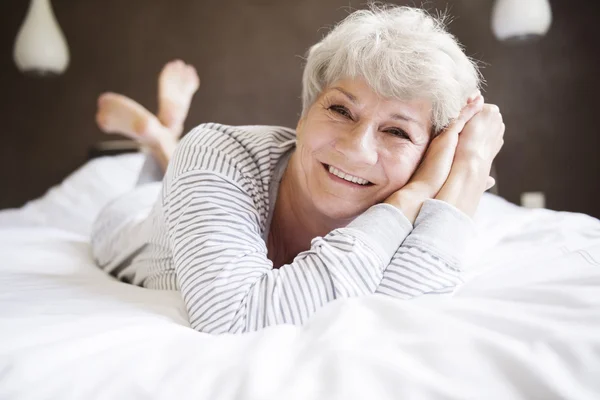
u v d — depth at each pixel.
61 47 2.79
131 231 1.21
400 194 0.86
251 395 0.49
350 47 0.87
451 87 0.89
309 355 0.55
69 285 0.98
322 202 0.90
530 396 0.49
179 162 0.93
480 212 1.53
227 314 0.74
